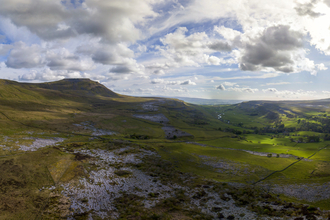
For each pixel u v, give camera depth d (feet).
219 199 178.91
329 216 136.98
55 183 183.62
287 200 175.83
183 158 324.60
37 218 130.52
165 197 182.50
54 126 412.16
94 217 140.26
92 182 198.39
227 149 450.30
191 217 145.28
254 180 240.12
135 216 143.33
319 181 218.79
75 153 276.82
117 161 271.90
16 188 162.91
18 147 258.78
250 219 141.49
